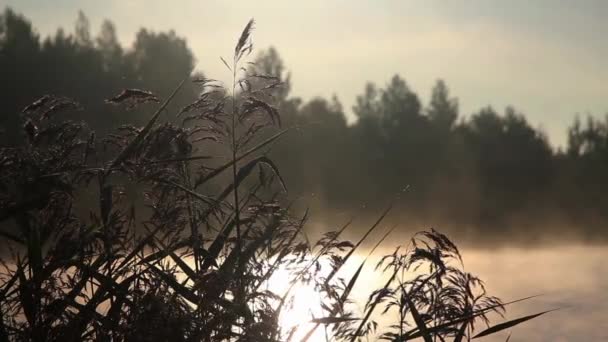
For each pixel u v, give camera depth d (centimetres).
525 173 10081
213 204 514
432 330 513
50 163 500
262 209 514
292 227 521
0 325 480
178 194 526
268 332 478
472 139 10281
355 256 2033
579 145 10294
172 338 462
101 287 492
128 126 527
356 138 8981
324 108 8431
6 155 505
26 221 486
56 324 484
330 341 524
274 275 514
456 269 519
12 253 499
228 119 515
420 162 9912
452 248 523
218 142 523
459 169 10031
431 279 518
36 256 488
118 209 523
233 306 486
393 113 10438
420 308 522
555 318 1463
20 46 4338
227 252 519
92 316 486
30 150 507
